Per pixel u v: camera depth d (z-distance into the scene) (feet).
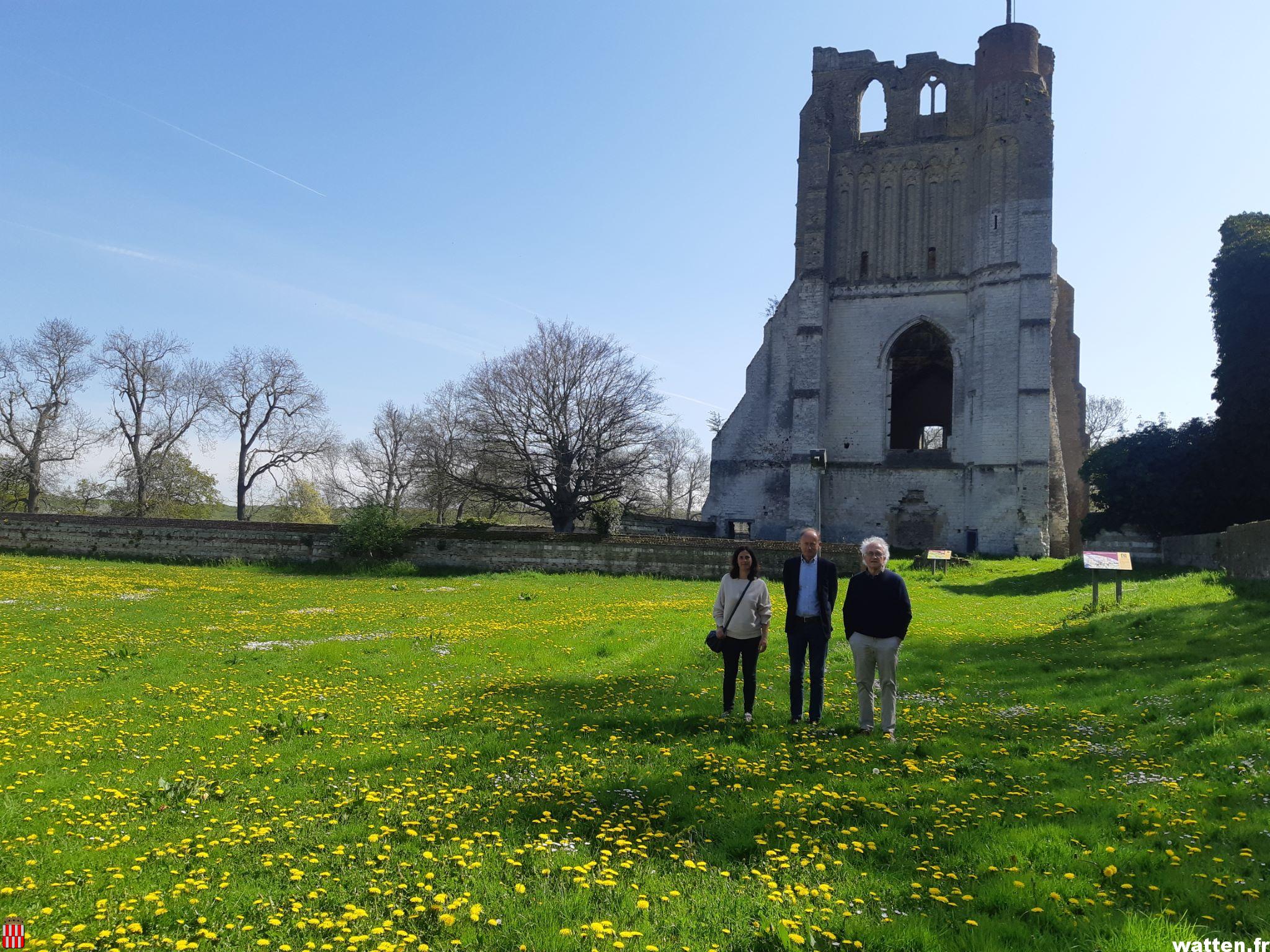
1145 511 123.13
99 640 53.83
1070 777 25.80
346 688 39.58
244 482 226.99
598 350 174.29
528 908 16.48
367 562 122.21
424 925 15.99
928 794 23.80
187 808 22.38
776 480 178.09
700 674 44.62
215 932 15.35
